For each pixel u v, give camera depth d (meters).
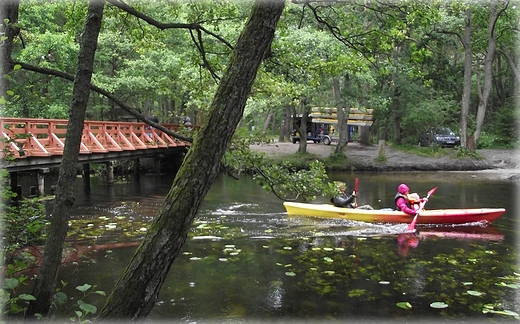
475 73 33.31
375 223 10.23
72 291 5.83
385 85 25.50
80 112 3.37
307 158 22.64
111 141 15.98
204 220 10.48
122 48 20.17
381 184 17.53
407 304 5.51
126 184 17.80
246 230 9.48
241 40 2.53
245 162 4.81
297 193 5.00
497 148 26.97
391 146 25.94
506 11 24.36
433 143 25.52
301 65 6.25
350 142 30.86
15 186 12.60
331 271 6.77
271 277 6.47
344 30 6.34
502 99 33.03
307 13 8.99
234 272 6.68
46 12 16.06
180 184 2.44
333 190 5.04
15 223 4.49
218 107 2.47
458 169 22.64
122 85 20.08
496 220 10.70
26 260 4.65
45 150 11.84
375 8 6.14
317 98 21.38
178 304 5.47
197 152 2.45
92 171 21.73
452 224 10.16
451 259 7.46
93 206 12.49
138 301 2.35
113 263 7.09
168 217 2.40
